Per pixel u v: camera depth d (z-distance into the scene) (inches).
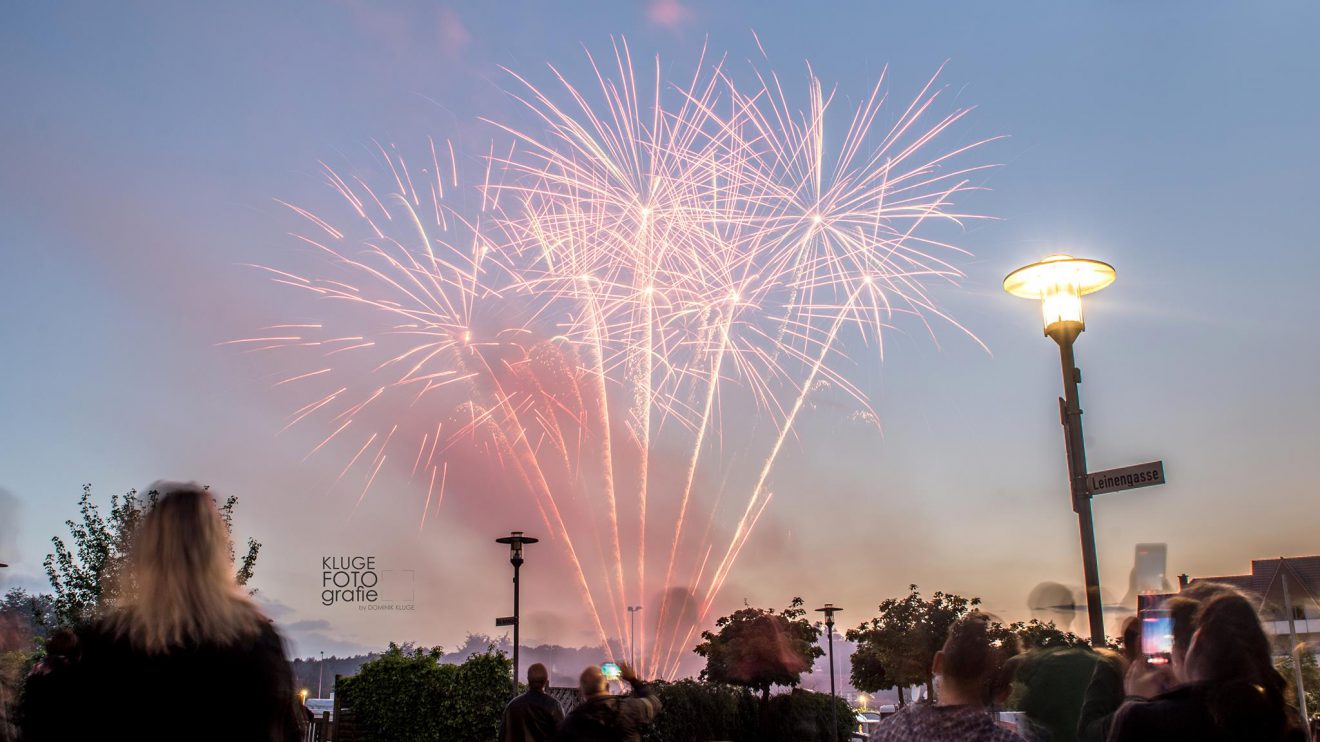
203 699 101.0
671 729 708.7
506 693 598.5
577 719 331.6
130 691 100.0
